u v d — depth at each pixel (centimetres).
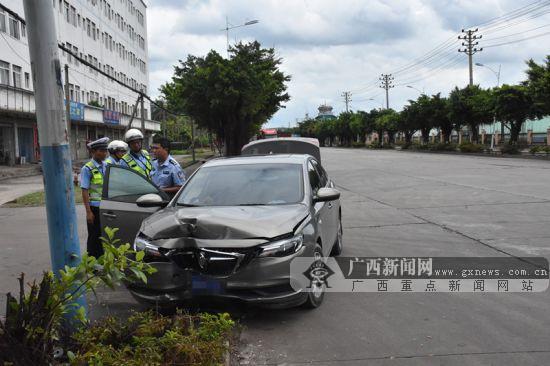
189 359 341
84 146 4116
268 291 450
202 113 2719
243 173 586
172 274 457
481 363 374
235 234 451
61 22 3734
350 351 404
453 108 4734
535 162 2900
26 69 3203
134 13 6116
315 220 517
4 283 636
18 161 3119
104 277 318
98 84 4647
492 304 503
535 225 898
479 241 786
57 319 326
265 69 2802
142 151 707
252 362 392
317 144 1252
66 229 402
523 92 3684
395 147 7081
